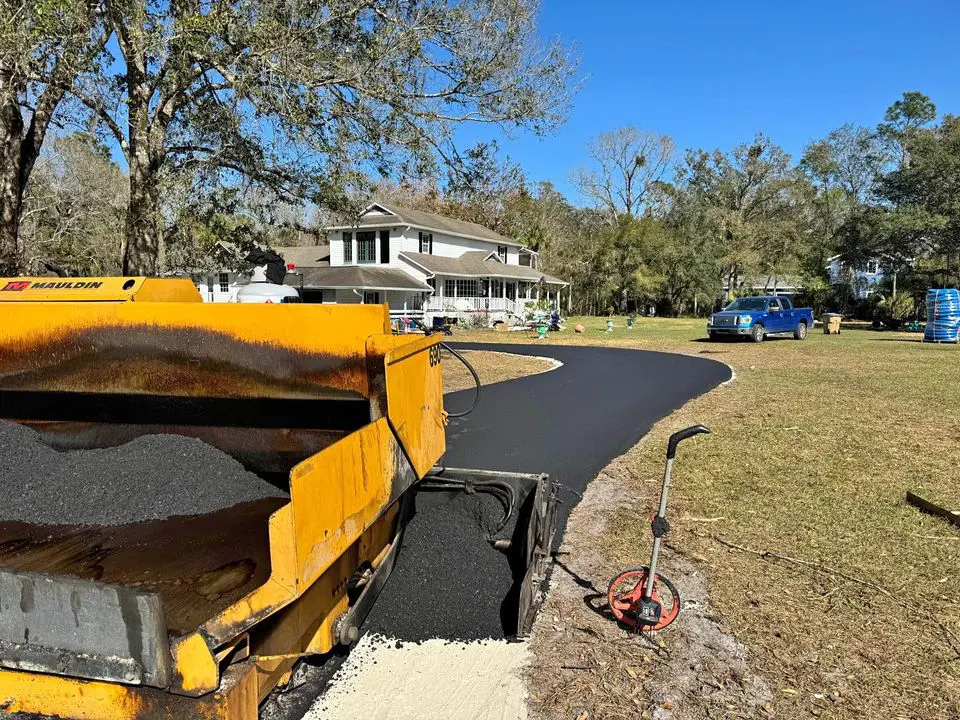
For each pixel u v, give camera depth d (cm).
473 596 379
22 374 400
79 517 342
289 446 387
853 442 756
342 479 255
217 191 1148
